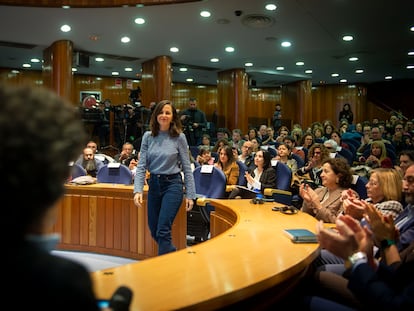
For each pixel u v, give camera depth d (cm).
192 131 935
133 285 125
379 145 579
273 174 462
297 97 1437
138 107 885
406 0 645
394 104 1553
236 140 896
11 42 896
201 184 411
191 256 158
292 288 162
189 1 647
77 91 1352
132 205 386
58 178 55
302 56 1044
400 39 880
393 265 164
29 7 674
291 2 657
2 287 50
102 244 403
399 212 233
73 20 743
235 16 721
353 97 1560
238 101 1198
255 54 1016
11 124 52
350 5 669
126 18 732
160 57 1026
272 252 164
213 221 309
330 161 299
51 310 51
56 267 53
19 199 52
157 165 270
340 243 143
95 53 998
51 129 55
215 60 1088
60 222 416
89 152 542
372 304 131
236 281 129
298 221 229
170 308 108
